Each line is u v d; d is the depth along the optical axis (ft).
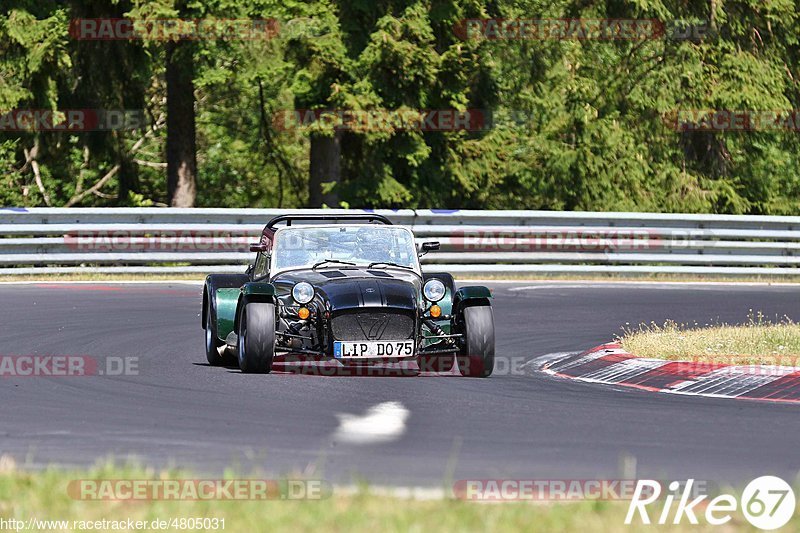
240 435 111.14
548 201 434.30
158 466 96.94
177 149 386.93
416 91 355.15
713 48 411.54
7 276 277.44
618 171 412.57
